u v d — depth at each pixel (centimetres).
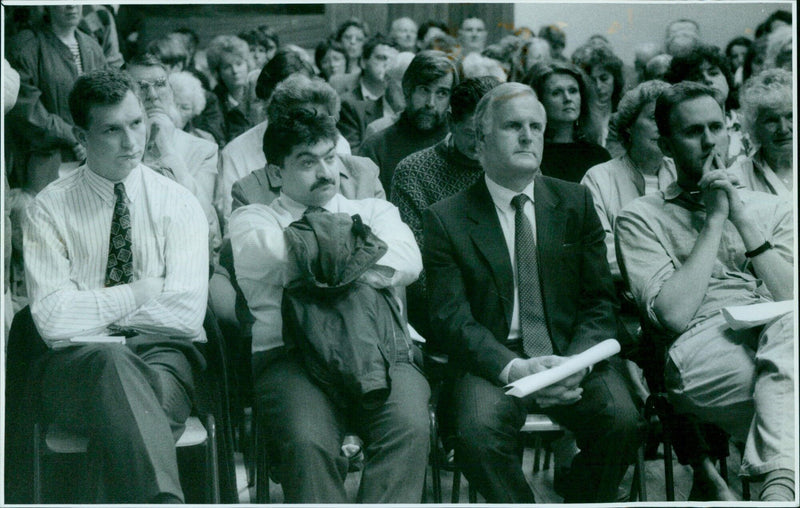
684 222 315
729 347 290
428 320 313
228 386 311
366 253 280
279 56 360
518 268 302
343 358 269
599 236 308
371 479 266
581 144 358
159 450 262
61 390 272
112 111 294
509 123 300
